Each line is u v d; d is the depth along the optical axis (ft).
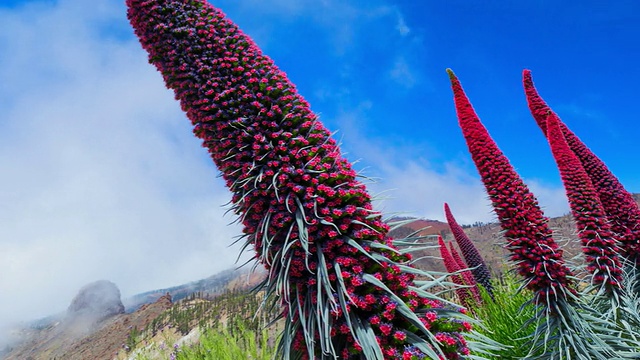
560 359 18.24
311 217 10.56
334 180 11.09
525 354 22.07
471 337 11.53
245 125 11.30
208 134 11.78
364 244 10.52
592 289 21.27
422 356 9.59
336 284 10.26
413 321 10.07
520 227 19.47
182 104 12.01
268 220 10.72
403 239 11.84
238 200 11.39
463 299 29.43
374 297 10.03
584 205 21.54
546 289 19.02
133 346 33.27
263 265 11.69
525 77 26.48
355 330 9.89
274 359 10.86
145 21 11.97
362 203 11.20
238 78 11.47
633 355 17.71
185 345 28.60
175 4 11.98
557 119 24.50
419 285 11.53
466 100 21.50
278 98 11.61
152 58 12.29
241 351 23.66
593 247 20.74
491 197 20.45
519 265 19.85
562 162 22.53
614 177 23.88
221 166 11.78
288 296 10.50
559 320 18.88
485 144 20.43
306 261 9.99
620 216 23.04
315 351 10.44
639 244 22.47
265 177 10.91
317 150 11.25
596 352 17.88
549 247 18.94
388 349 9.71
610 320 20.44
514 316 24.48
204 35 11.69
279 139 11.30
